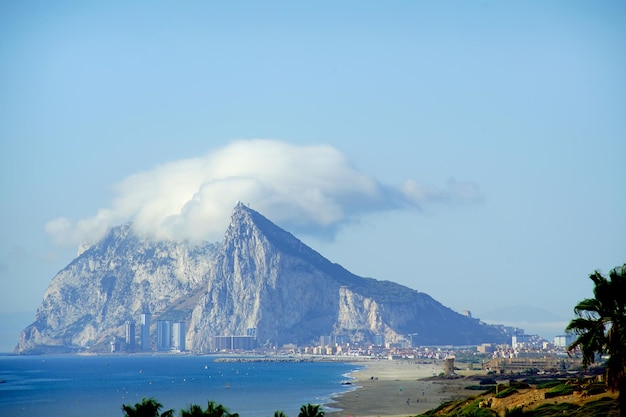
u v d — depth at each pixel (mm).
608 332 93812
